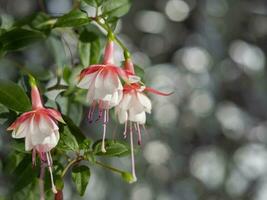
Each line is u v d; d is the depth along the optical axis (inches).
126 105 35.7
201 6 61.9
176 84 61.3
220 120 63.2
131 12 60.9
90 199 56.1
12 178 40.7
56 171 37.2
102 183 56.7
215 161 63.1
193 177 62.4
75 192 55.6
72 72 40.1
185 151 62.6
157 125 60.3
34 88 35.9
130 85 35.9
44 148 35.1
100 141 36.7
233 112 64.0
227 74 63.2
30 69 42.9
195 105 62.1
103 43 40.1
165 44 62.2
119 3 38.4
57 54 44.1
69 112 40.0
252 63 63.5
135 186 58.7
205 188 62.5
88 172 36.7
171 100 60.6
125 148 36.7
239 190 63.0
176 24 62.6
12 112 37.2
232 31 62.6
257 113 66.3
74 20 37.7
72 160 36.7
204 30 62.1
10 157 38.7
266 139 64.6
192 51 62.4
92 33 39.4
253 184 63.2
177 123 61.5
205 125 62.5
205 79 62.3
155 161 60.8
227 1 62.2
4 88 35.7
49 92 40.4
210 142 63.2
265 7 63.6
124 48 36.6
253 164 63.7
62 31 40.6
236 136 64.0
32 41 39.1
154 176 60.7
